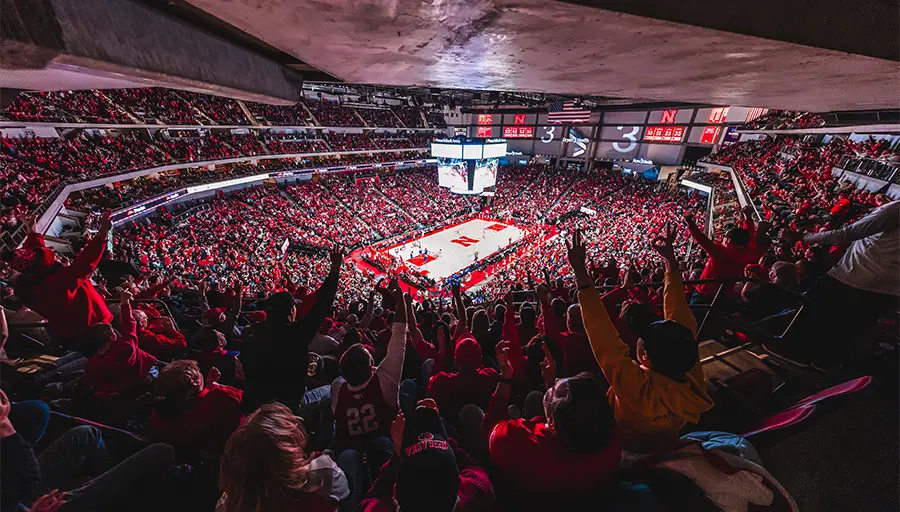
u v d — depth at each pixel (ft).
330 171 157.79
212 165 118.73
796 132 87.45
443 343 16.05
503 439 7.21
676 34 4.90
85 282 14.23
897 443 8.38
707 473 6.44
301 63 10.52
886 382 10.06
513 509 7.06
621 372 7.05
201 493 8.68
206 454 9.55
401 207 160.25
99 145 87.92
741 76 8.54
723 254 16.89
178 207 106.01
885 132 57.21
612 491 6.85
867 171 50.31
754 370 11.57
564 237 125.49
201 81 6.83
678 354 6.70
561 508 6.66
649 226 109.81
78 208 70.13
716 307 15.28
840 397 9.27
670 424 6.96
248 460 5.35
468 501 7.10
